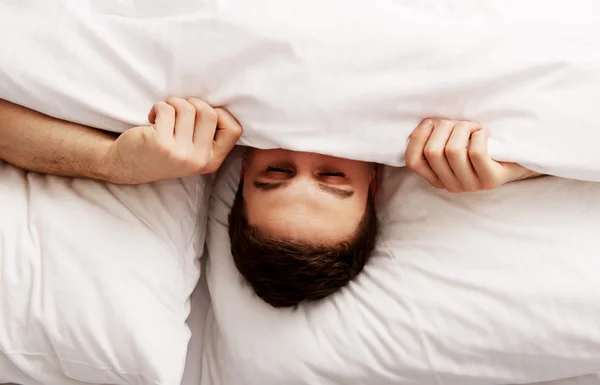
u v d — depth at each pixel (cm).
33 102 73
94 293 75
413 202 83
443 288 77
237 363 82
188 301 86
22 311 74
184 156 70
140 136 70
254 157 82
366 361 79
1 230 76
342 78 70
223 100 72
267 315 82
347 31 70
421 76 70
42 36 72
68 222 77
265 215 78
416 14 73
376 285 81
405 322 77
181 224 83
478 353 76
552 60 71
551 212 77
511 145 71
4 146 77
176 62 71
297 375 80
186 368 90
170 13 74
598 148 71
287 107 71
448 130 72
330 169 79
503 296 75
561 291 73
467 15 76
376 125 72
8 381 78
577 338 73
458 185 75
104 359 75
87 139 75
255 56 71
